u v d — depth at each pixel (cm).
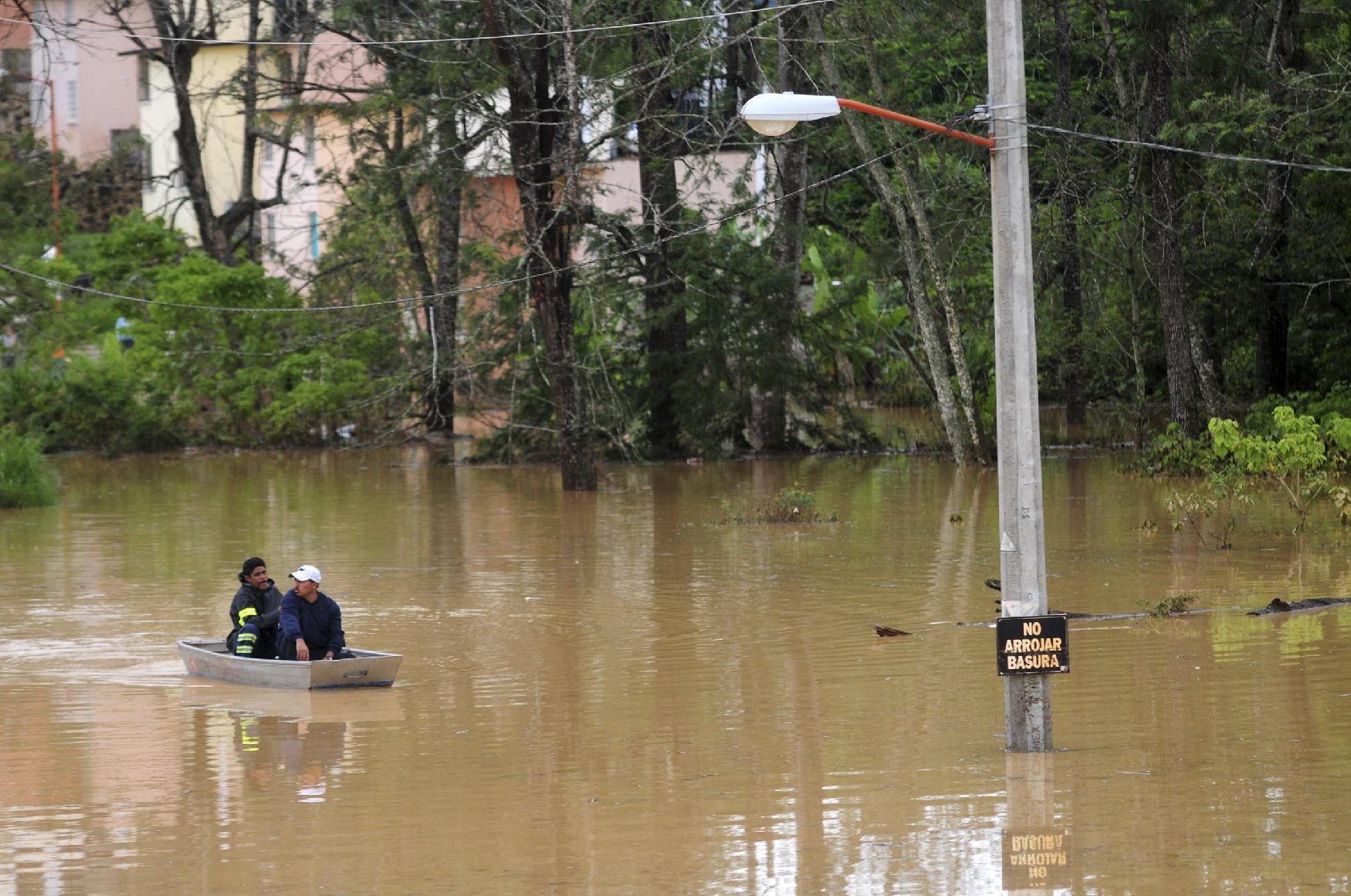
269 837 3903
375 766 4616
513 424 16762
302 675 5741
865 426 18212
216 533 11019
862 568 8675
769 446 17862
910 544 9694
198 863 3703
